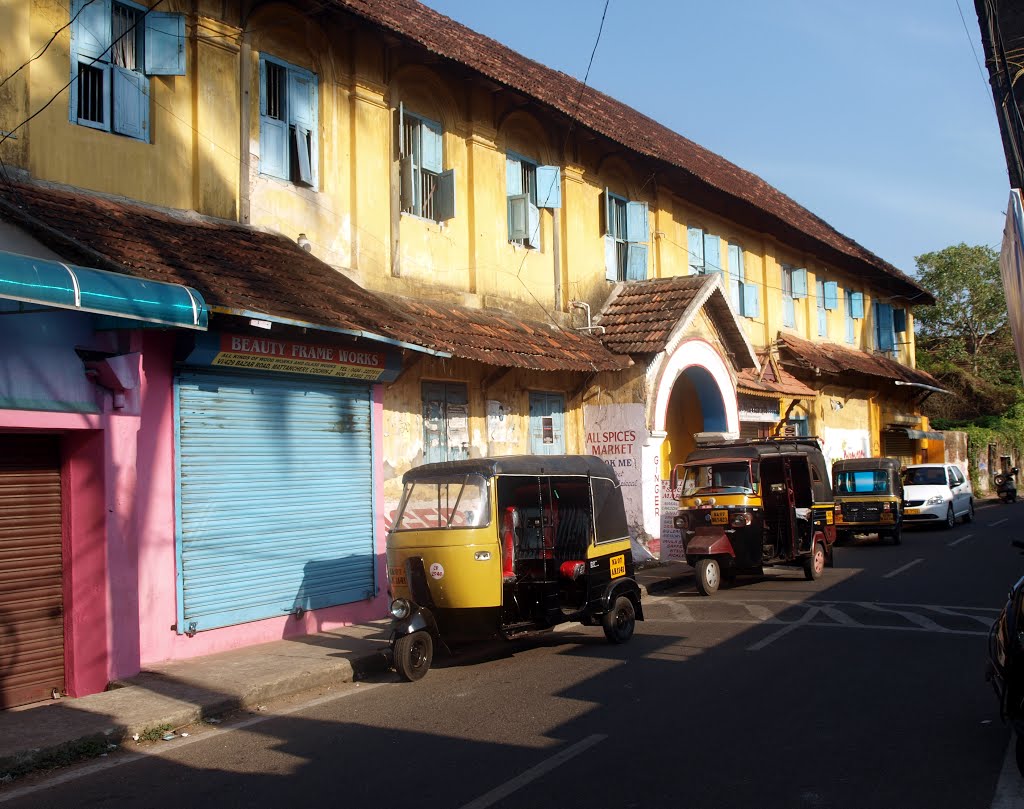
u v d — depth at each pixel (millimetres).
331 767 6410
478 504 9484
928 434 37219
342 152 13578
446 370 14742
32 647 8750
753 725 6914
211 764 6664
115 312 7527
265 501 10984
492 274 16188
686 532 15164
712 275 18469
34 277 6855
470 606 9289
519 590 9844
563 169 18125
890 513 22047
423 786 5883
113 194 10570
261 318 9445
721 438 17641
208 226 11375
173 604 9820
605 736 6781
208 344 9977
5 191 9055
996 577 15133
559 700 7965
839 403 30516
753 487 15078
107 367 8953
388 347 12500
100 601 8922
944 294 48281
